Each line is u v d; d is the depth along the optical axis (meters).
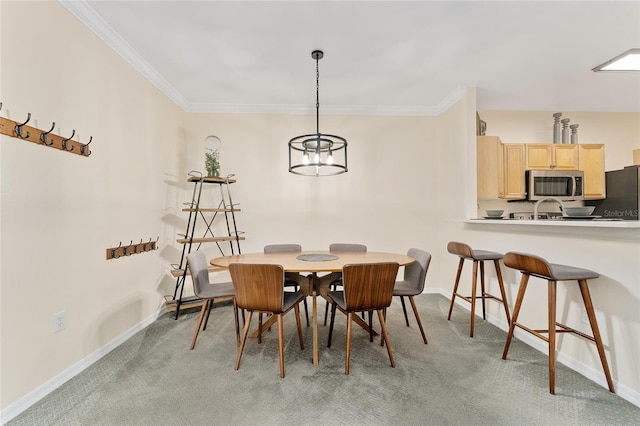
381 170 3.83
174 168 3.35
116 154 2.31
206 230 3.63
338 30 2.21
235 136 3.70
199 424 1.42
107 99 2.21
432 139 3.87
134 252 2.52
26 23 1.57
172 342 2.34
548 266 1.62
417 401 1.58
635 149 4.04
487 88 3.24
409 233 3.84
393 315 2.95
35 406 1.54
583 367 1.82
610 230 1.66
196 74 2.89
